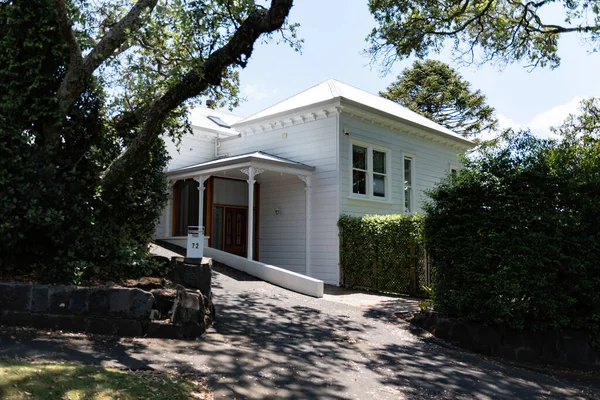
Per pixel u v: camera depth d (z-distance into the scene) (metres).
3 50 6.88
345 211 14.68
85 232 7.09
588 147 8.27
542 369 7.04
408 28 13.23
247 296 9.95
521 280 7.38
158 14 8.40
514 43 14.19
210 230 16.08
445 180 8.90
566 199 7.70
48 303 5.98
